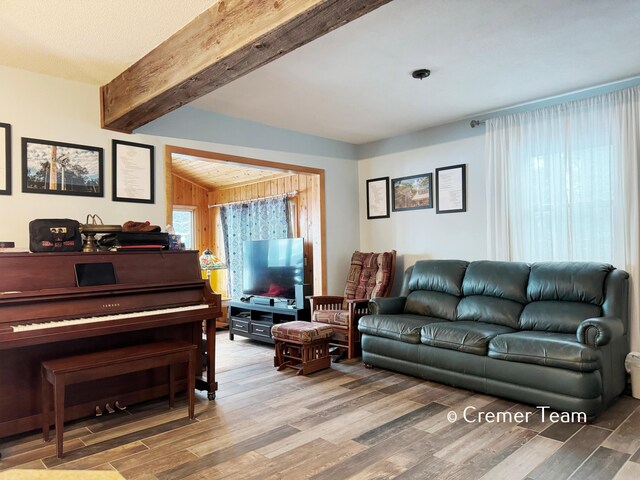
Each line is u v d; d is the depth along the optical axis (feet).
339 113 14.60
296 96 12.86
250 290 19.53
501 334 10.90
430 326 12.03
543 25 8.87
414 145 17.07
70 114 11.12
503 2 7.98
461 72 11.25
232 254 22.59
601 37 9.45
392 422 9.34
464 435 8.64
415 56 10.23
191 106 13.66
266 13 6.69
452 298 13.71
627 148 11.66
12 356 8.77
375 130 16.83
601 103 12.19
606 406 9.80
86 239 10.43
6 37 8.71
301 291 16.80
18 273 8.67
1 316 8.04
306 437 8.65
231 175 21.71
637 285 11.36
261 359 15.03
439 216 16.29
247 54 7.41
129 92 10.27
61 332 8.23
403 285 15.60
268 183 20.90
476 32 9.12
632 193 11.56
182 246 12.22
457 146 15.72
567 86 12.41
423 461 7.62
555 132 13.05
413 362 12.34
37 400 9.04
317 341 13.37
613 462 7.48
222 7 7.52
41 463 7.74
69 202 11.07
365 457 7.79
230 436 8.75
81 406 9.62
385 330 12.96
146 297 10.00
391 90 12.48
